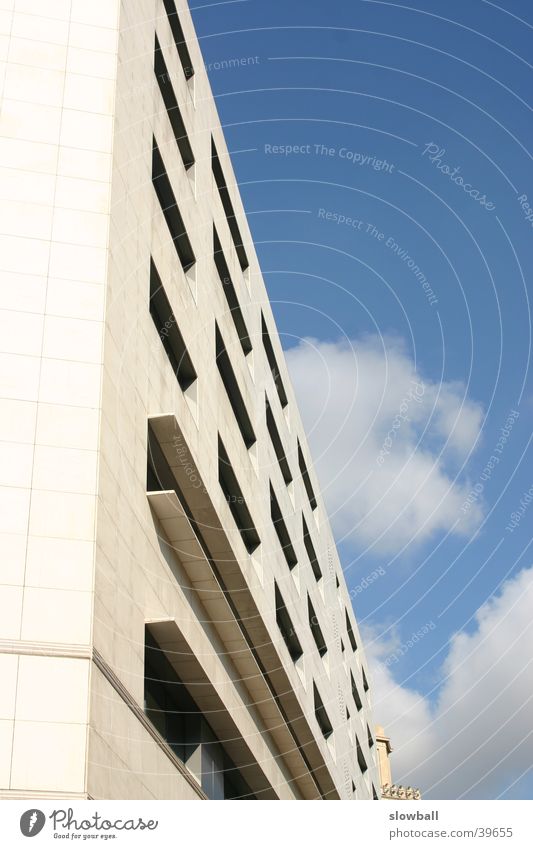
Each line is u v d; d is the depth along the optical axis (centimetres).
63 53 2319
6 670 1638
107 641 1781
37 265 2025
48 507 1795
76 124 2225
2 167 2125
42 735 1593
